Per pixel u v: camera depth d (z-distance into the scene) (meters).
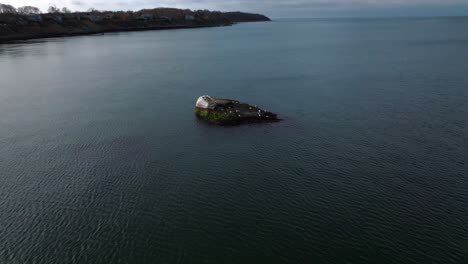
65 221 30.81
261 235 28.58
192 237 28.52
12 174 39.22
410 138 46.91
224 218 30.78
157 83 85.44
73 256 26.78
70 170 39.97
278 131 50.56
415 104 61.62
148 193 34.88
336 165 39.78
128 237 28.66
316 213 31.16
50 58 133.00
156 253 26.92
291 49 155.75
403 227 29.06
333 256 26.20
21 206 33.12
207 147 45.50
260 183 36.28
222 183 36.44
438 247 26.77
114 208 32.53
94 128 53.62
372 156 41.84
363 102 63.84
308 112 58.84
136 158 42.69
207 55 140.25
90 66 114.12
